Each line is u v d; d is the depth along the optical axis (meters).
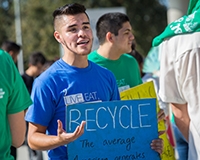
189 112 4.53
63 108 4.46
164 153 5.68
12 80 4.01
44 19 40.06
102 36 6.22
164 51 4.61
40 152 9.92
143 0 39.41
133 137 4.38
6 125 4.07
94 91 4.58
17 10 32.69
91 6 38.19
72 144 4.23
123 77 6.30
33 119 4.44
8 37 43.31
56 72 4.52
